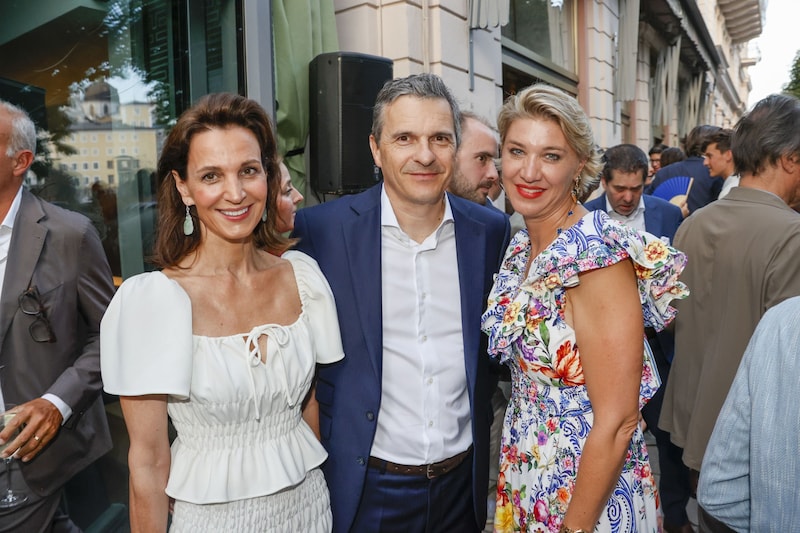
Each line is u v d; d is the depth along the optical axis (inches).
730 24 1131.3
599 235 51.2
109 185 103.7
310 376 55.3
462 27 163.9
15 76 94.3
